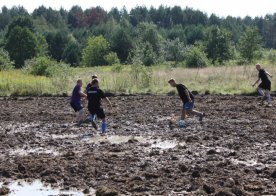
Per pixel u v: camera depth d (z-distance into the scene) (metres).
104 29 123.75
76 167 10.70
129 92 29.72
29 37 85.81
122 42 96.31
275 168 10.34
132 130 16.11
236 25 154.12
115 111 21.06
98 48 91.31
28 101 26.64
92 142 14.09
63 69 34.00
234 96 26.92
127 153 12.37
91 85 16.02
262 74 22.77
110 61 86.00
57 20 161.25
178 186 9.23
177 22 173.38
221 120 17.91
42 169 10.68
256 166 10.70
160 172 10.30
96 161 11.41
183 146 12.98
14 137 15.16
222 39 71.38
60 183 9.70
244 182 9.40
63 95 29.31
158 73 35.38
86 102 23.75
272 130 15.43
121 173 10.30
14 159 11.83
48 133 15.85
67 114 20.66
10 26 101.31
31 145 13.80
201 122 17.39
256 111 20.28
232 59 71.88
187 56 58.19
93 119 15.85
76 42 109.31
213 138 14.19
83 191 9.11
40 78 35.00
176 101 24.94
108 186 9.30
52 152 12.73
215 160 11.38
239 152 12.26
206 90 28.73
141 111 21.00
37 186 9.54
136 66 32.88
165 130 15.96
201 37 118.00
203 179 9.62
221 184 9.20
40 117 19.81
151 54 71.31
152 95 28.48
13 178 10.14
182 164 10.70
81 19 165.62
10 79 33.19
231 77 33.00
